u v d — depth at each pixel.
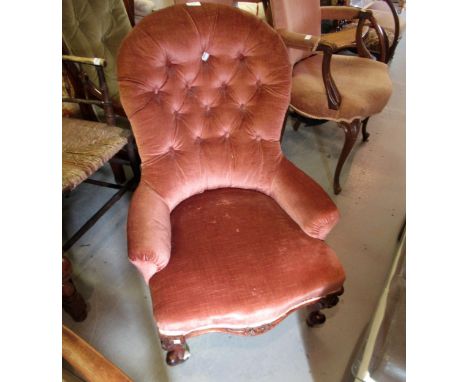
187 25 1.01
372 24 1.86
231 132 1.16
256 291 0.90
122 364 1.16
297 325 1.26
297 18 1.67
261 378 1.12
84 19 1.55
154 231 0.94
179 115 1.11
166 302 0.88
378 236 1.59
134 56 0.99
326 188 1.86
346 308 1.31
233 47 1.06
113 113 1.45
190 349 1.19
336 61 1.86
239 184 1.22
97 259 1.49
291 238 1.02
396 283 0.76
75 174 1.20
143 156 1.08
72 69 1.50
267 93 1.12
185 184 1.14
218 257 0.97
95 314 1.30
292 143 2.18
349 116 1.52
